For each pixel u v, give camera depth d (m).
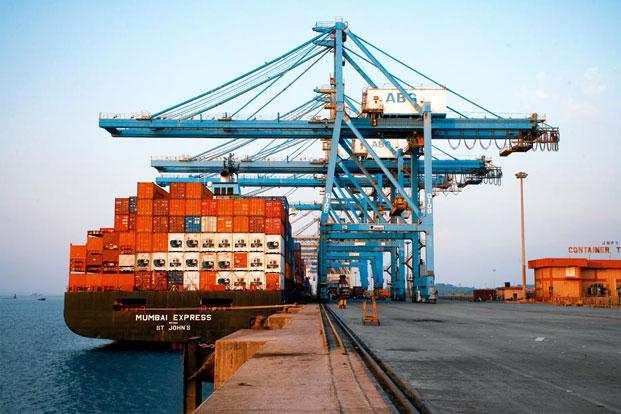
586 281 75.12
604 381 10.87
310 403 7.45
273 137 59.16
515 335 21.86
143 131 56.72
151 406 29.25
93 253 45.62
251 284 44.78
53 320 134.12
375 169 74.31
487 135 60.78
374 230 60.53
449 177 80.38
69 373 39.94
